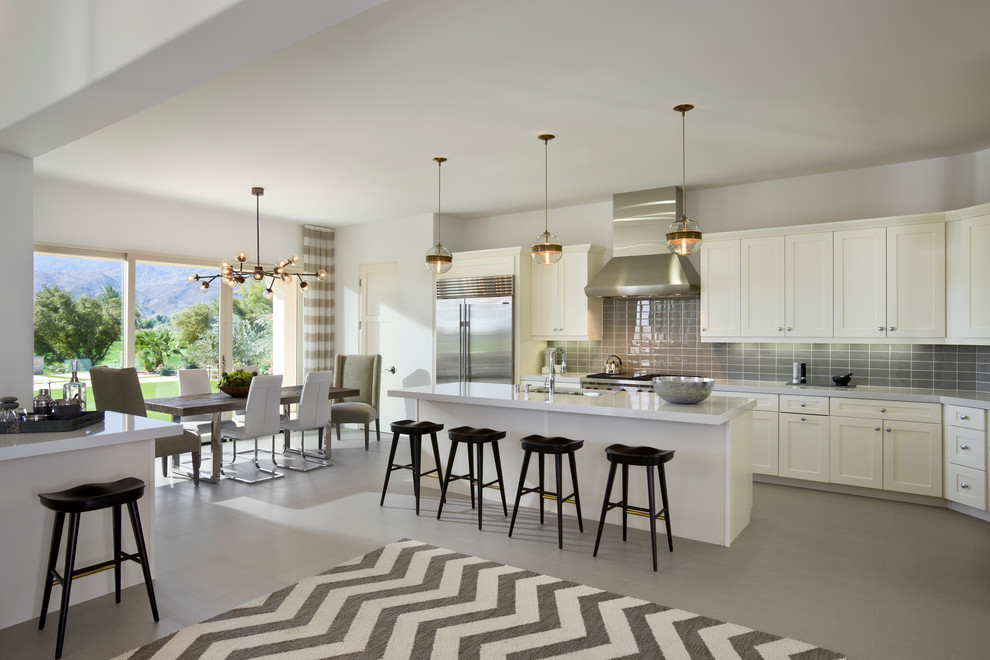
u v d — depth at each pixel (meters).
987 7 2.77
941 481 4.66
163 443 4.89
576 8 2.77
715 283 5.83
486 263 7.06
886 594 3.13
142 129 4.37
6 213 3.57
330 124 4.29
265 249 7.80
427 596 3.07
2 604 2.73
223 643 2.61
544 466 4.46
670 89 3.70
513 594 3.09
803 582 3.27
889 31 2.99
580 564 3.49
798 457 5.26
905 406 4.80
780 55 3.25
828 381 5.65
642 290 5.96
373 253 8.13
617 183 5.98
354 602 3.00
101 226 6.24
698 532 3.90
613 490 4.21
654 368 6.57
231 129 4.39
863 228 5.14
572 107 3.98
